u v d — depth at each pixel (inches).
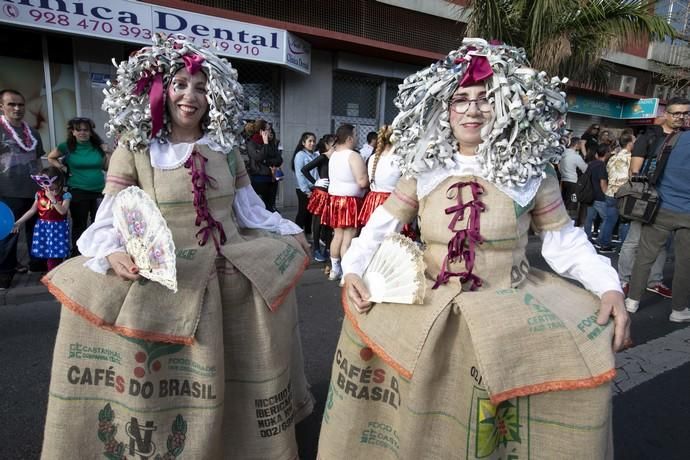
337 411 60.1
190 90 63.1
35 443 82.0
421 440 54.0
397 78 364.8
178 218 63.4
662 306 162.2
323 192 183.0
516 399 51.6
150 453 63.5
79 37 246.4
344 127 176.2
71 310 60.7
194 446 63.6
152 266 56.6
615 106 516.7
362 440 60.3
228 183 68.1
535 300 51.5
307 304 156.8
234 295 66.4
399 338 52.7
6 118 162.7
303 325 138.2
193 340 61.6
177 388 64.3
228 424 69.9
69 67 251.8
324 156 218.8
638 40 256.4
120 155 64.0
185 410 64.5
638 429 91.9
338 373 60.5
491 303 49.9
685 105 143.3
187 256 62.4
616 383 109.5
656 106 493.7
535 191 53.1
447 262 54.3
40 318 137.9
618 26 235.1
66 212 163.2
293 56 291.7
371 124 365.4
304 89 323.9
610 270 53.2
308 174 221.0
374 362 58.9
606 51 257.6
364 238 60.8
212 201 65.5
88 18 227.8
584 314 52.0
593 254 54.7
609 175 246.5
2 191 163.9
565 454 50.4
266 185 226.5
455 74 52.9
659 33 240.4
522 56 53.9
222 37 262.5
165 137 65.6
